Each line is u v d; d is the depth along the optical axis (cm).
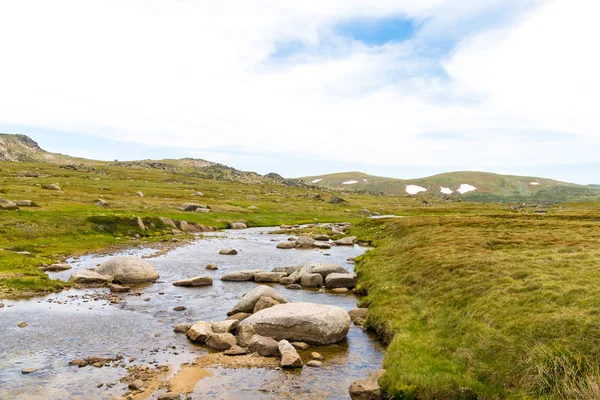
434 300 2828
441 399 1708
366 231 9106
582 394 1471
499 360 1814
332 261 5788
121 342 2491
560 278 2480
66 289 3812
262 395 1836
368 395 1781
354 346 2502
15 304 3225
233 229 11175
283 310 2677
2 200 7812
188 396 1806
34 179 17725
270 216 14138
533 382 1608
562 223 6159
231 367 2139
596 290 2128
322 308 2708
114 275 4259
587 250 3369
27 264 4538
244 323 2603
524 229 5666
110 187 17412
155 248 6781
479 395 1678
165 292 3859
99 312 3116
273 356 2306
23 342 2427
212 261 5697
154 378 1973
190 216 11625
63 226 7262
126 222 8375
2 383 1886
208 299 3631
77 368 2081
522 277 2716
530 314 2050
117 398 1753
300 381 1986
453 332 2269
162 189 19888
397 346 2212
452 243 4475
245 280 4519
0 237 6003
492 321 2145
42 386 1867
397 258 4447
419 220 8144
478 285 2720
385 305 3009
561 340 1750
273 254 6475
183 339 2575
